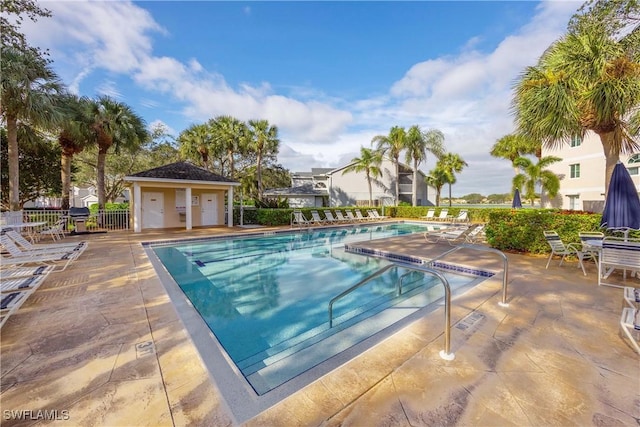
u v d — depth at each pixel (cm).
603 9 770
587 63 643
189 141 2462
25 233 1034
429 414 199
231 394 218
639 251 459
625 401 211
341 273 739
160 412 198
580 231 718
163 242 1098
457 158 3044
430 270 288
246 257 939
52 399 212
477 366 256
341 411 201
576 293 456
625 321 276
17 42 1228
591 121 697
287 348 372
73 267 648
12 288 394
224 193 1764
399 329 330
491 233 900
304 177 3859
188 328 337
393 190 3183
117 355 275
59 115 1199
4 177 1614
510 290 473
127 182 1464
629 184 590
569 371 248
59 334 320
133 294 462
